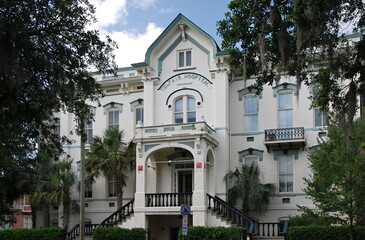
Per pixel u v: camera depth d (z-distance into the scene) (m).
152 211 27.45
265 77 17.88
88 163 29.92
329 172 21.05
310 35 14.99
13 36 14.95
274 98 30.23
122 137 32.28
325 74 17.16
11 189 28.11
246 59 18.17
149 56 31.55
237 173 27.92
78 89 19.08
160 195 27.77
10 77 15.06
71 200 32.59
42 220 34.47
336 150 21.22
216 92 29.95
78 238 29.53
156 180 30.25
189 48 31.14
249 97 30.78
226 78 30.12
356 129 21.03
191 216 28.86
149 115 31.16
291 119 29.75
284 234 23.41
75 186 33.16
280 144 29.34
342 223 21.81
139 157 28.42
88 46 18.09
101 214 32.62
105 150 29.89
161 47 31.83
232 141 30.55
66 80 18.64
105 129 32.19
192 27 30.80
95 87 19.52
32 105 18.69
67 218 31.19
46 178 31.06
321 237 22.38
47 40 17.72
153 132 28.34
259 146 30.00
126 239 26.22
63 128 34.53
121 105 33.94
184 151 30.11
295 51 16.59
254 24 17.25
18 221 43.03
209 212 26.64
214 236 24.02
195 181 26.86
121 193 29.62
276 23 16.16
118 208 29.42
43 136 20.23
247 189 27.30
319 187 21.84
